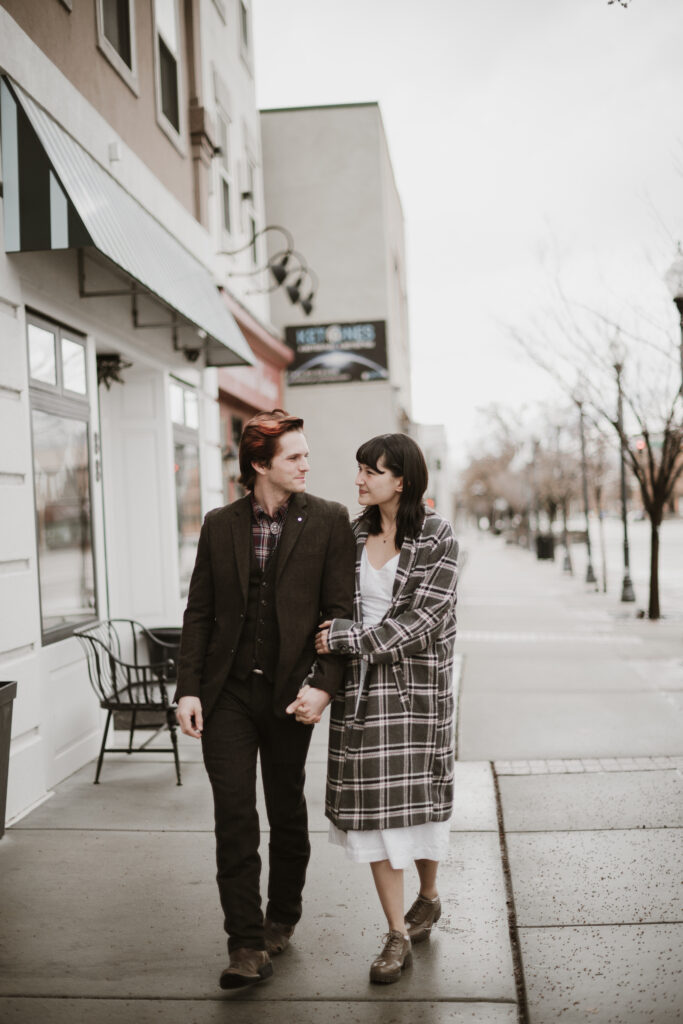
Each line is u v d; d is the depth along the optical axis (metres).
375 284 20.84
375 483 3.39
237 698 3.47
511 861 4.54
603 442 23.56
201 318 8.75
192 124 11.06
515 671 10.04
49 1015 3.20
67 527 6.71
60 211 5.67
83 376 7.21
